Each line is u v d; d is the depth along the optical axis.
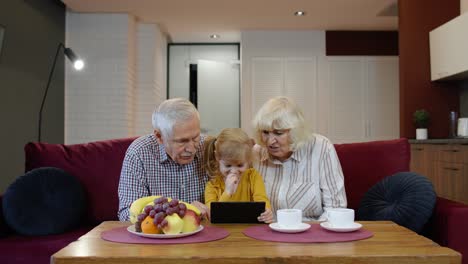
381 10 4.90
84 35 5.09
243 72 5.77
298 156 1.69
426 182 1.65
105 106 5.08
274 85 5.78
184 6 4.77
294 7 4.79
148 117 5.41
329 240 1.05
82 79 5.09
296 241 1.05
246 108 5.76
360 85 5.81
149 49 5.42
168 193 1.66
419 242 1.04
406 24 4.30
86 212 2.14
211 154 1.62
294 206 1.67
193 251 0.96
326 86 5.80
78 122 5.08
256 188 1.61
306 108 5.79
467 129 3.79
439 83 4.26
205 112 6.27
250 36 5.79
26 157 2.20
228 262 0.90
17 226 1.94
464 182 3.23
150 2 4.66
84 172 2.17
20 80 3.84
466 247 1.55
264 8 4.84
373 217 1.73
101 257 0.91
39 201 2.00
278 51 5.79
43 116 4.39
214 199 1.57
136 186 1.60
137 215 1.18
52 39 4.64
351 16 5.15
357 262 0.91
